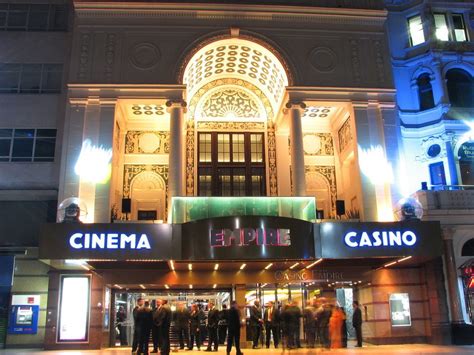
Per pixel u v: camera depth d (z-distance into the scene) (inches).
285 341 585.0
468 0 936.9
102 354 616.4
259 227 639.8
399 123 845.8
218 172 917.2
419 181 853.8
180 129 778.2
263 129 945.5
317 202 916.6
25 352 655.8
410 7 942.4
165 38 826.2
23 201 797.9
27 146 828.6
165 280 743.7
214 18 841.5
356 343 767.1
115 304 784.9
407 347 676.7
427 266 751.1
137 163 899.4
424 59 900.6
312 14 858.1
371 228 671.8
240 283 751.7
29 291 746.2
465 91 893.2
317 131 950.4
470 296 740.0
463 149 853.8
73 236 631.8
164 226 647.8
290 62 831.1
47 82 865.5
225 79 959.6
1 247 754.2
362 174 788.0
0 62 871.7
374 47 861.8
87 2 824.3
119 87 790.5
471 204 769.6
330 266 754.8
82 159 761.0
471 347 666.2
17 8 906.7
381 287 758.5
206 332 776.3
